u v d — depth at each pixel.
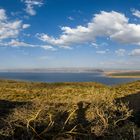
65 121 11.95
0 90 29.23
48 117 12.08
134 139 11.59
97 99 13.49
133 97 20.22
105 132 11.85
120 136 11.75
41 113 12.03
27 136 11.36
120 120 12.87
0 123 11.65
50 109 12.48
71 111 12.68
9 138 11.16
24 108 11.97
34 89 30.64
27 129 11.38
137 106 17.39
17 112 11.75
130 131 12.02
